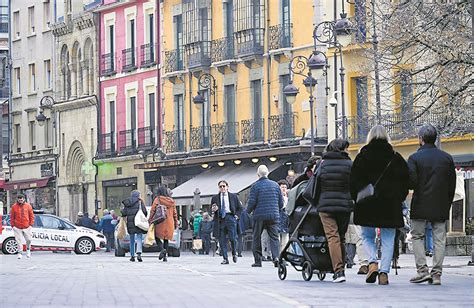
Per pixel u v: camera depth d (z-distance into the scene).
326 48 79.94
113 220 86.31
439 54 45.06
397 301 23.83
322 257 31.94
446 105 45.34
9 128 127.06
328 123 78.62
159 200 55.72
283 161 82.50
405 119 50.38
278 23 85.00
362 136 75.81
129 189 104.12
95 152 109.06
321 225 31.75
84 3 112.81
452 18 44.94
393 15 47.22
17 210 63.59
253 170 85.19
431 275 30.19
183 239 82.44
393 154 29.50
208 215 75.12
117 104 106.12
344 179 30.88
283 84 84.75
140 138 101.88
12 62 127.00
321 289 28.16
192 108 94.75
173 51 96.88
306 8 82.31
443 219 29.86
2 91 130.38
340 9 79.12
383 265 30.00
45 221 80.12
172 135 96.56
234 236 50.66
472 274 36.81
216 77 92.00
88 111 110.56
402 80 47.81
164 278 35.59
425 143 30.22
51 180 117.81
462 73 44.97
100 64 108.75
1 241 79.38
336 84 77.88
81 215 92.19
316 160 33.06
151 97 101.12
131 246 56.47
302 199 32.31
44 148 120.00
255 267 44.97
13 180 125.56
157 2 99.69
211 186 87.00
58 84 117.00
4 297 26.31
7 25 136.75
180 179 94.62
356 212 29.69
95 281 34.00
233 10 89.44
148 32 101.75
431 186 29.73
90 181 109.69
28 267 47.69
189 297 25.52
